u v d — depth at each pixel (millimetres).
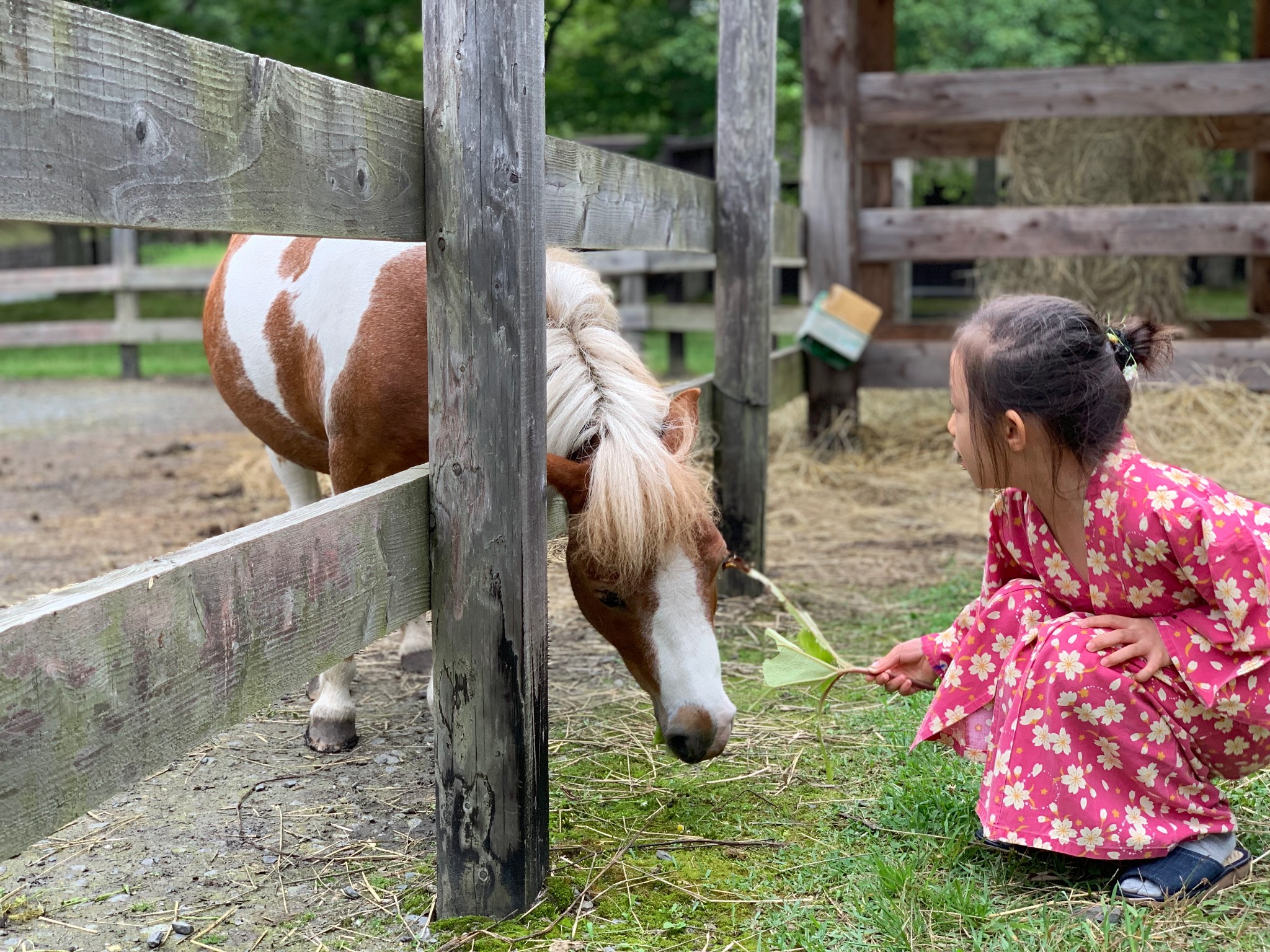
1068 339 1855
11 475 6477
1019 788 1931
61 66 1132
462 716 1892
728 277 3947
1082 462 1873
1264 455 5586
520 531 1827
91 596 1188
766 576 4180
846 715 2830
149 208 1255
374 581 1730
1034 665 1918
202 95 1326
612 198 2691
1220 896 1879
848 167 6164
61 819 1162
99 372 11844
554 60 15281
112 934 1921
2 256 20406
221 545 1410
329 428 2578
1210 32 14016
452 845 1932
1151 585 1891
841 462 6164
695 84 13758
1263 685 1848
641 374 2221
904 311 9062
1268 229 5988
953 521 5012
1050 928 1799
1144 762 1879
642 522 1871
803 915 1890
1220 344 6219
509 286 1777
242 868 2152
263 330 2857
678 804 2361
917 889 1936
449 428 1835
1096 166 6609
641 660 2039
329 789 2527
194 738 1354
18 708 1103
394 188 1736
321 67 13430
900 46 14328
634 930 1868
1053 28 13547
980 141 6832
